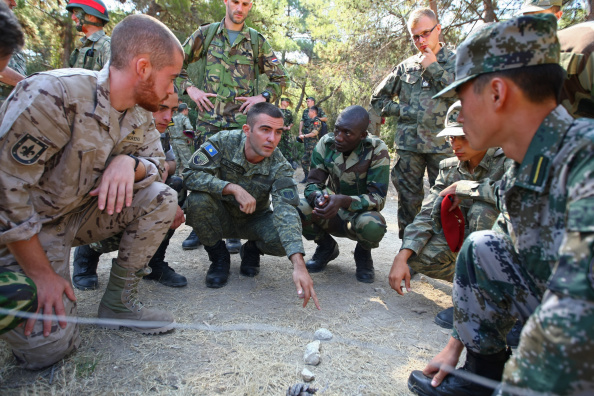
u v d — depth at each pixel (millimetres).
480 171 2727
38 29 11031
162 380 1887
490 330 1717
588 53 1911
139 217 2217
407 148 3936
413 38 3822
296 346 2264
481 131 1373
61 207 1956
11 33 1450
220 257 3129
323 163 3494
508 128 1330
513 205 1427
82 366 1936
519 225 1418
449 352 1854
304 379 1945
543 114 1289
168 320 2336
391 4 11539
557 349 997
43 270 1832
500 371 1739
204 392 1821
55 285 1858
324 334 2342
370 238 3156
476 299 1705
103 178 1963
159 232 2256
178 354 2109
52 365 1926
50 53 12312
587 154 1127
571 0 8641
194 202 2965
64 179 1910
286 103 13102
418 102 3848
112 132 1988
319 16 15852
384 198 3289
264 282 3189
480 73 1313
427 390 1823
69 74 1861
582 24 2039
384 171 3287
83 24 3793
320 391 1870
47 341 1811
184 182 3025
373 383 1964
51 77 1801
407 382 1987
